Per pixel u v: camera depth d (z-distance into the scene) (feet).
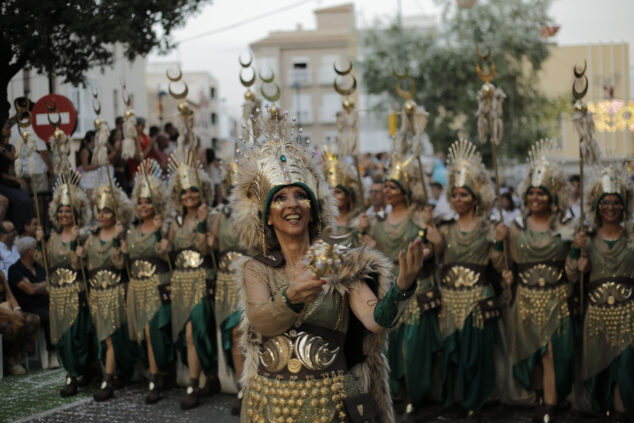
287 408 9.17
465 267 18.85
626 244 17.65
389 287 9.67
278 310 8.87
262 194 9.65
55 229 23.03
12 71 30.27
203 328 20.63
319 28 161.17
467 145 19.36
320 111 155.02
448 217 19.77
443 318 19.04
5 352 24.50
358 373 9.77
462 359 18.51
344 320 9.54
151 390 21.08
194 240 21.07
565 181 18.33
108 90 57.77
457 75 82.07
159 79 138.21
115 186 22.63
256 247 9.94
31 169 22.16
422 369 18.80
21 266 25.45
